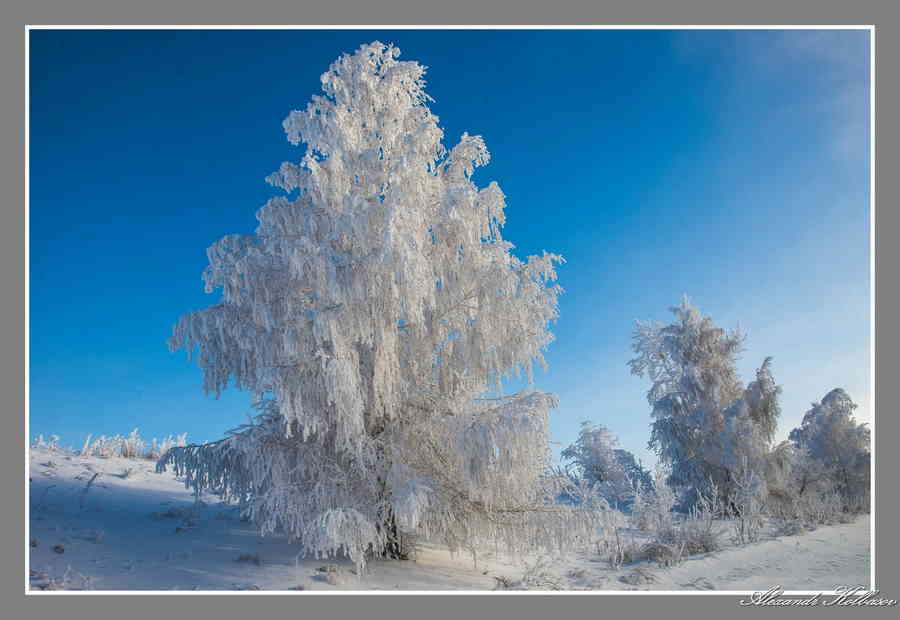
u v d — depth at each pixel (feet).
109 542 27.66
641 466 68.95
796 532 41.63
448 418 28.40
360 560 25.07
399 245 25.81
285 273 28.58
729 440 54.24
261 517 29.19
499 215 30.45
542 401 27.09
